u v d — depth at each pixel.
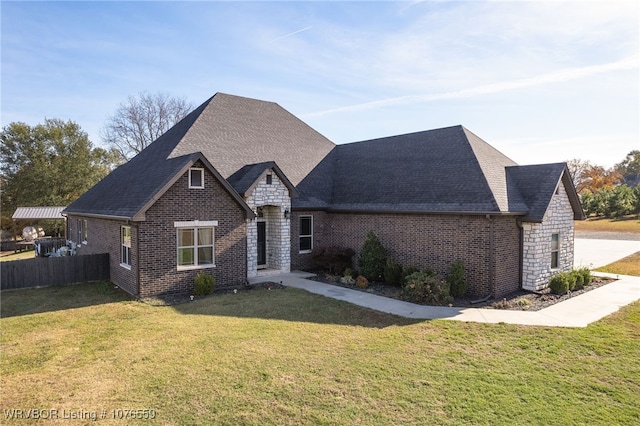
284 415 5.84
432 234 15.52
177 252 14.23
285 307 12.22
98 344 8.93
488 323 10.66
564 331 9.93
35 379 7.12
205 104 21.19
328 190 21.02
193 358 8.02
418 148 19.39
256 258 17.66
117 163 50.22
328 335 9.51
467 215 14.34
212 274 14.98
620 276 18.31
